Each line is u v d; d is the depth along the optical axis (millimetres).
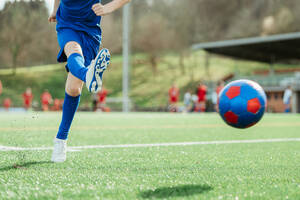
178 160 4328
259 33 72125
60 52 4156
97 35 4324
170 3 73500
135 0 70688
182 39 69625
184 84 61875
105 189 2717
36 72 61344
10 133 8305
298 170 3674
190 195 2549
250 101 3688
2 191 2652
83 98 52344
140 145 6125
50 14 4500
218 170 3633
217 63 68812
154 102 56688
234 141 6945
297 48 44312
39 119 16141
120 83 64062
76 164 3930
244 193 2627
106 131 9609
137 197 2490
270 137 8023
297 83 38875
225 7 72875
